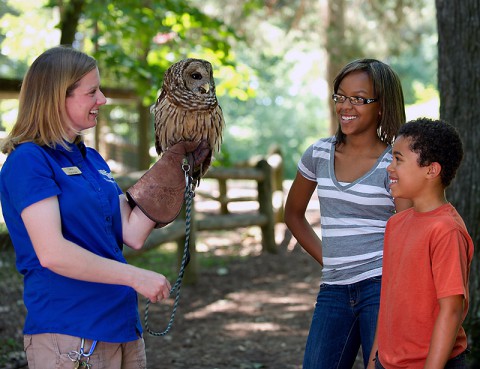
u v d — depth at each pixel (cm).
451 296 234
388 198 293
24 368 437
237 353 519
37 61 243
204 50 866
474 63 439
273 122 3047
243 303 679
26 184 229
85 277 229
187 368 485
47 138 241
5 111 1364
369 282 290
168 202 274
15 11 1227
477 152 438
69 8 793
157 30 807
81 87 243
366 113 297
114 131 1705
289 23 1461
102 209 250
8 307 551
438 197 249
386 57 1435
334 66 1390
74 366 237
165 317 623
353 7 1433
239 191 1446
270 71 2622
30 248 240
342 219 298
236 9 1439
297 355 514
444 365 235
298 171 324
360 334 292
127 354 258
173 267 820
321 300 302
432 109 1581
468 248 243
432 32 1451
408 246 247
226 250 957
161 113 279
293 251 946
